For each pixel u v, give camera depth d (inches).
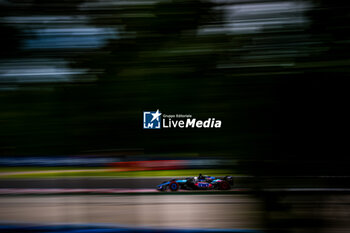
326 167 72.1
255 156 72.5
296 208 74.1
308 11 74.0
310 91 72.4
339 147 71.8
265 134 72.4
